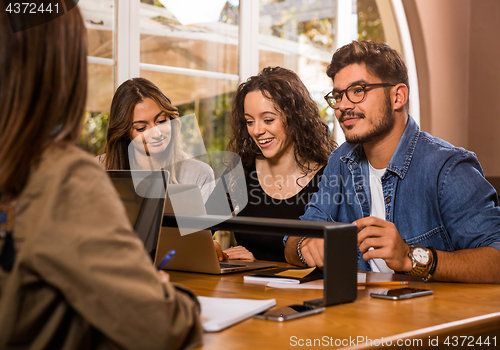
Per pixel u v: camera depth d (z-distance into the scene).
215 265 1.41
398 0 3.52
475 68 3.71
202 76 2.98
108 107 2.62
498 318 0.92
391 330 0.81
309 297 1.10
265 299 1.08
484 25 3.65
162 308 0.59
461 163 1.44
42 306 0.58
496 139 3.60
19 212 0.60
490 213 1.35
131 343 0.58
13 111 0.61
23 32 0.61
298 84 2.09
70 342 0.61
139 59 2.70
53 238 0.56
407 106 1.55
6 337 0.58
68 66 0.64
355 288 1.03
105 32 2.58
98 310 0.57
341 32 3.61
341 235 1.00
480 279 1.23
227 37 3.09
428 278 1.22
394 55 1.50
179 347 0.64
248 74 3.17
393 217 1.56
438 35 3.56
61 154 0.61
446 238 1.47
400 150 1.53
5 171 0.60
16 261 0.57
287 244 1.63
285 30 3.39
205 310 0.91
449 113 3.68
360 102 1.47
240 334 0.79
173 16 2.82
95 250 0.57
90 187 0.59
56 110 0.62
